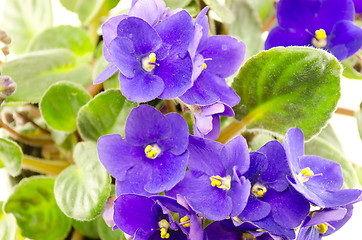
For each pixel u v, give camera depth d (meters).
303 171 0.33
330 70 0.35
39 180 0.41
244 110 0.38
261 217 0.33
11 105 0.44
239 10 0.44
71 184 0.38
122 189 0.34
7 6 0.49
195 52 0.33
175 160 0.34
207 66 0.35
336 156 0.41
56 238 0.42
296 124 0.38
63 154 0.45
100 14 0.46
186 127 0.33
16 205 0.41
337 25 0.39
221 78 0.35
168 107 0.40
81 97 0.40
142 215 0.33
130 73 0.33
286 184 0.33
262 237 0.33
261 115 0.38
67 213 0.37
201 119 0.34
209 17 0.44
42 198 0.41
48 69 0.42
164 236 0.33
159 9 0.34
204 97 0.34
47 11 0.48
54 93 0.40
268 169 0.33
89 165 0.38
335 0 0.39
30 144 0.45
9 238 0.40
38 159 0.43
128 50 0.33
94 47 0.46
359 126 0.42
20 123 0.45
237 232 0.33
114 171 0.34
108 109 0.38
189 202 0.32
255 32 0.45
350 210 0.35
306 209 0.33
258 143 0.40
